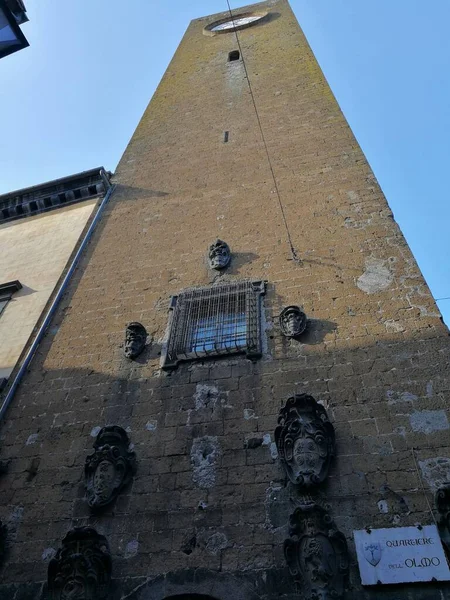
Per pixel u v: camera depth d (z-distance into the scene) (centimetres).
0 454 977
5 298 1444
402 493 746
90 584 732
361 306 1040
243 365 999
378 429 830
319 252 1202
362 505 747
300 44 2389
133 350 1091
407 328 969
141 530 802
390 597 652
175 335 1106
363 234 1212
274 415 902
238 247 1293
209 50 2638
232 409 930
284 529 752
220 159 1683
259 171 1559
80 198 1788
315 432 826
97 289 1316
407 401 855
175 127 1973
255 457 849
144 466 887
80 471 911
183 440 907
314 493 776
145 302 1226
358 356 948
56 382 1094
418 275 1069
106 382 1055
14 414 1049
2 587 784
